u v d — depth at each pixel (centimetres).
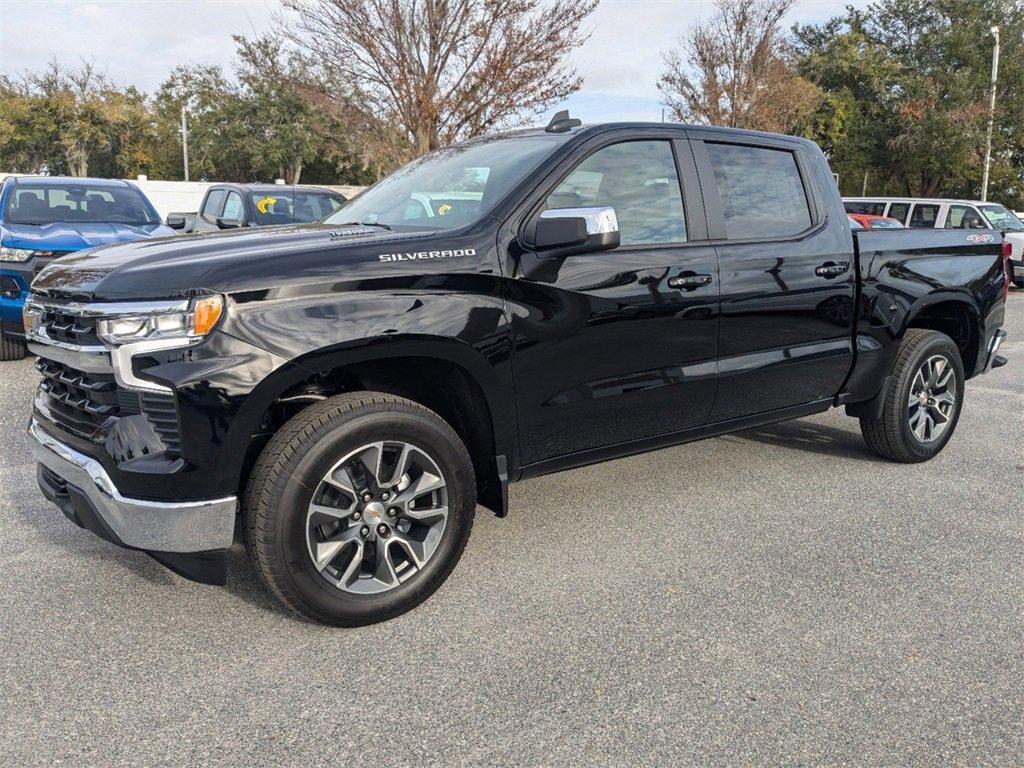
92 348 281
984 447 549
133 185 930
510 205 336
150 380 269
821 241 437
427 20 1295
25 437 541
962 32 3419
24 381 698
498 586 340
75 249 751
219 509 276
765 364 413
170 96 5238
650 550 377
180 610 319
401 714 255
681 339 379
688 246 384
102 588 337
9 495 439
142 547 280
